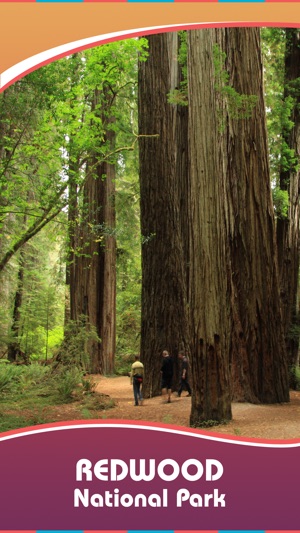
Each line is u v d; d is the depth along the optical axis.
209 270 9.83
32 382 17.81
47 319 29.34
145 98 16.22
